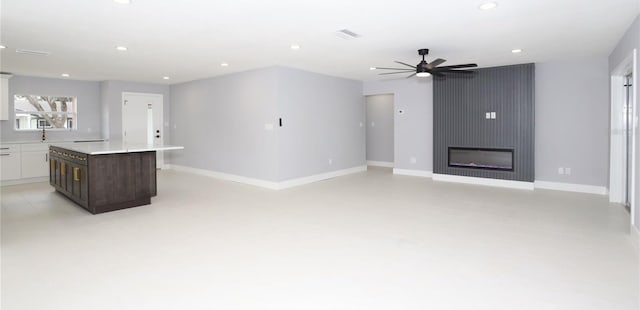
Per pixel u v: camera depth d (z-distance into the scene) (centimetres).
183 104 856
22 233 386
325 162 750
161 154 898
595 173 593
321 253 326
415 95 785
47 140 760
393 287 259
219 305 234
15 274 282
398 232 386
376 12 350
